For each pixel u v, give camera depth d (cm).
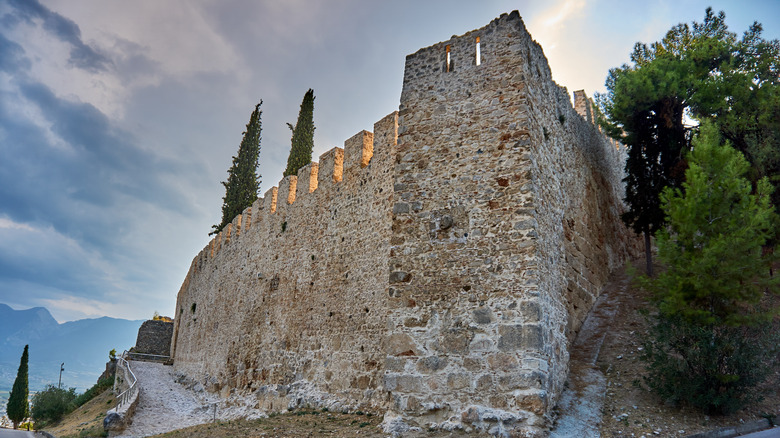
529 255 1028
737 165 1214
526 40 1241
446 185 1167
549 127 1325
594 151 1919
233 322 2530
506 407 952
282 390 1748
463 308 1059
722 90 1539
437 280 1105
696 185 1164
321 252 1878
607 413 1004
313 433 1177
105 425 1753
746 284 1088
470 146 1171
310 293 1873
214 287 3033
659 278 1160
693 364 1021
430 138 1226
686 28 1805
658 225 1766
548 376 983
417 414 1029
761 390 1025
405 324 1105
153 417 2047
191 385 2864
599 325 1427
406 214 1188
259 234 2484
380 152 1686
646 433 916
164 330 4897
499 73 1198
